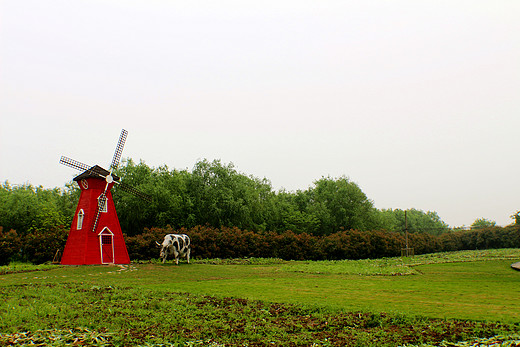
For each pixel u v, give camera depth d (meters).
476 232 64.50
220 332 9.37
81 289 15.73
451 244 62.69
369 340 8.66
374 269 26.86
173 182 43.84
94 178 29.34
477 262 32.91
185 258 36.00
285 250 41.25
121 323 10.04
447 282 19.41
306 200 65.75
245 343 8.57
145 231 36.88
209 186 45.72
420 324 10.11
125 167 43.78
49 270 23.86
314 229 55.88
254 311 11.66
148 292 15.10
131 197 39.75
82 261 27.88
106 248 29.23
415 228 104.69
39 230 37.25
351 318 10.73
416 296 14.80
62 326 9.56
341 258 44.41
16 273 22.25
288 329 9.75
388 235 48.84
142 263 29.98
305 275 23.53
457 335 9.06
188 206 43.53
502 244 61.34
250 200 48.12
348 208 60.19
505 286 17.73
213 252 38.03
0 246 30.23
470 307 12.47
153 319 10.45
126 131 33.91
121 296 13.79
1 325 9.37
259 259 36.62
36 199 46.28
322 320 10.59
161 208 41.47
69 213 45.97
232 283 19.05
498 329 9.51
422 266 30.19
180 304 12.65
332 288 17.14
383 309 11.99
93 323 9.87
